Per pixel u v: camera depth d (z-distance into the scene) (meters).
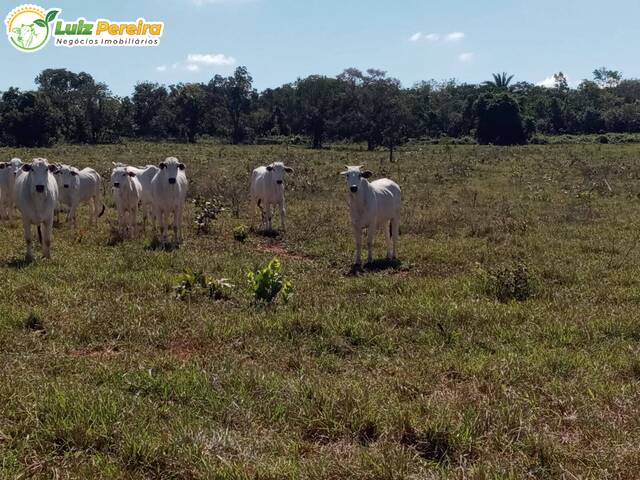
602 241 13.70
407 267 11.80
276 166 15.56
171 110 90.81
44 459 4.69
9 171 15.98
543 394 5.98
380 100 67.81
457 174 32.19
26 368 6.46
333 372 6.74
